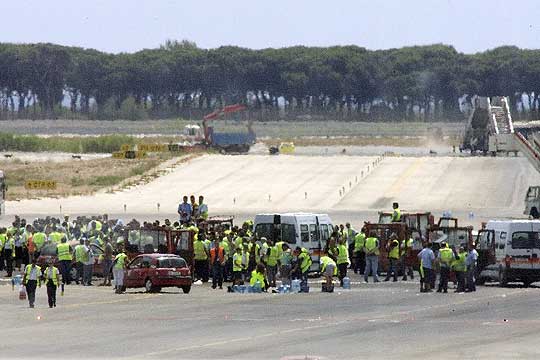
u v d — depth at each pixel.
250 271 153.12
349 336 98.12
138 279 145.88
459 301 130.50
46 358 87.50
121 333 102.44
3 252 172.00
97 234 180.00
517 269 150.50
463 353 87.12
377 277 164.12
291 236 166.50
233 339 97.00
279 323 108.69
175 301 133.38
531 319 110.56
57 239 168.12
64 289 152.00
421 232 179.12
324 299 134.25
